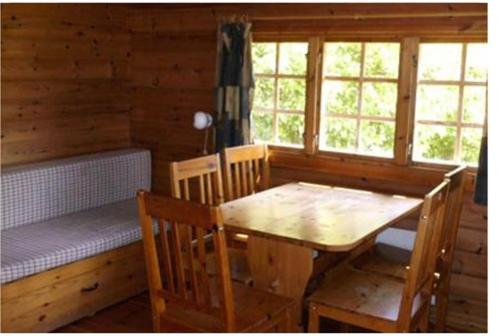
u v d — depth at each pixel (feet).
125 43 15.57
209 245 10.80
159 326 8.43
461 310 11.55
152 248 8.20
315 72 12.62
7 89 12.98
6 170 12.43
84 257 11.34
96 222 12.73
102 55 15.02
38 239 11.51
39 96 13.66
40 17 13.44
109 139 15.55
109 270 11.90
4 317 10.08
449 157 11.48
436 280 9.82
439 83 11.34
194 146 14.83
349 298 8.93
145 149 15.69
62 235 11.78
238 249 10.98
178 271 8.02
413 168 11.68
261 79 13.58
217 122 13.56
